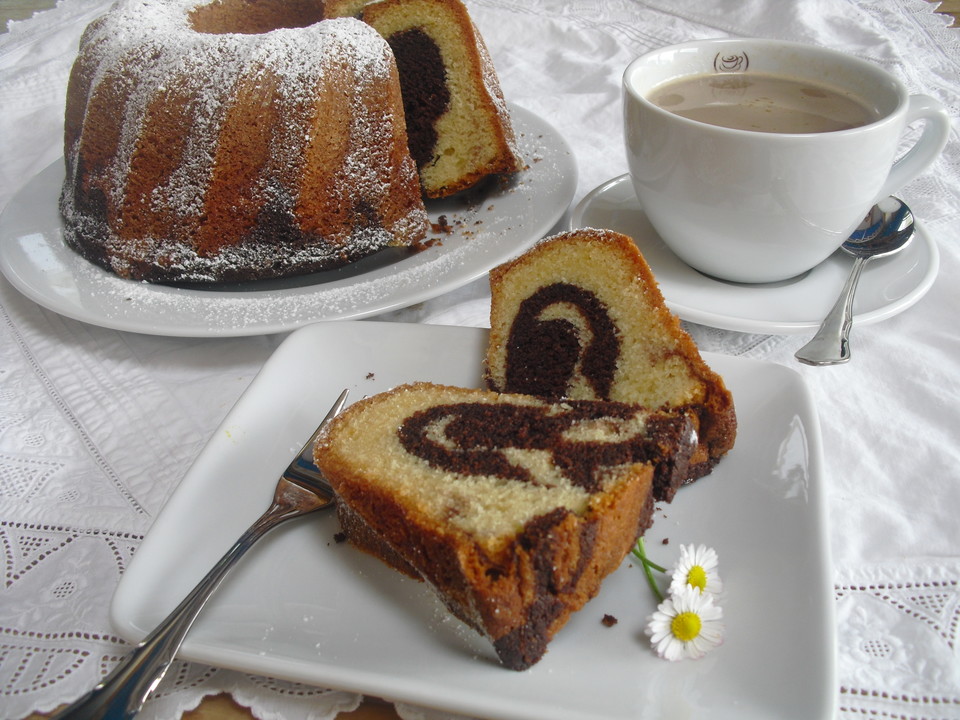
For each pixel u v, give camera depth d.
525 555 0.23
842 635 0.25
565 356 0.33
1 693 0.25
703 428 0.29
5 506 0.31
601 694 0.22
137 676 0.22
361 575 0.26
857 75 0.40
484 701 0.22
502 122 0.50
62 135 0.60
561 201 0.47
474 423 0.30
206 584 0.25
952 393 0.34
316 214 0.43
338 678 0.23
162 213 0.42
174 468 0.32
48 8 0.86
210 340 0.40
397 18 0.49
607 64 0.67
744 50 0.43
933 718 0.23
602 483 0.26
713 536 0.27
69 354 0.39
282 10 0.54
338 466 0.28
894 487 0.30
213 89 0.43
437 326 0.36
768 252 0.37
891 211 0.41
